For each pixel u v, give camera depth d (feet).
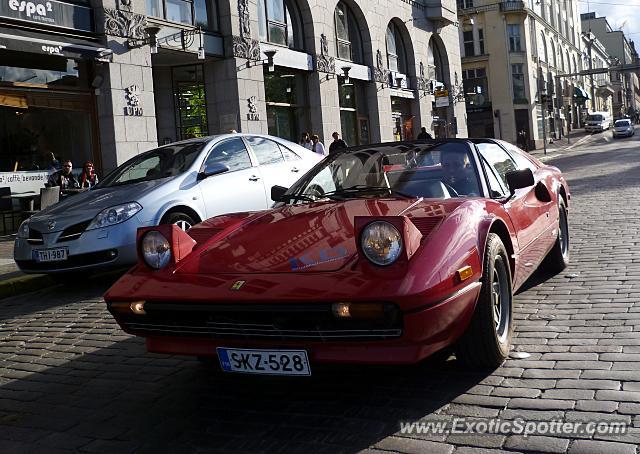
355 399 10.93
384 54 89.10
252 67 61.52
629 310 14.87
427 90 102.99
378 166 14.34
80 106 46.34
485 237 11.15
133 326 10.99
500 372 11.54
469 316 10.37
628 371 11.06
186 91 61.00
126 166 25.39
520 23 169.17
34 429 10.89
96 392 12.54
